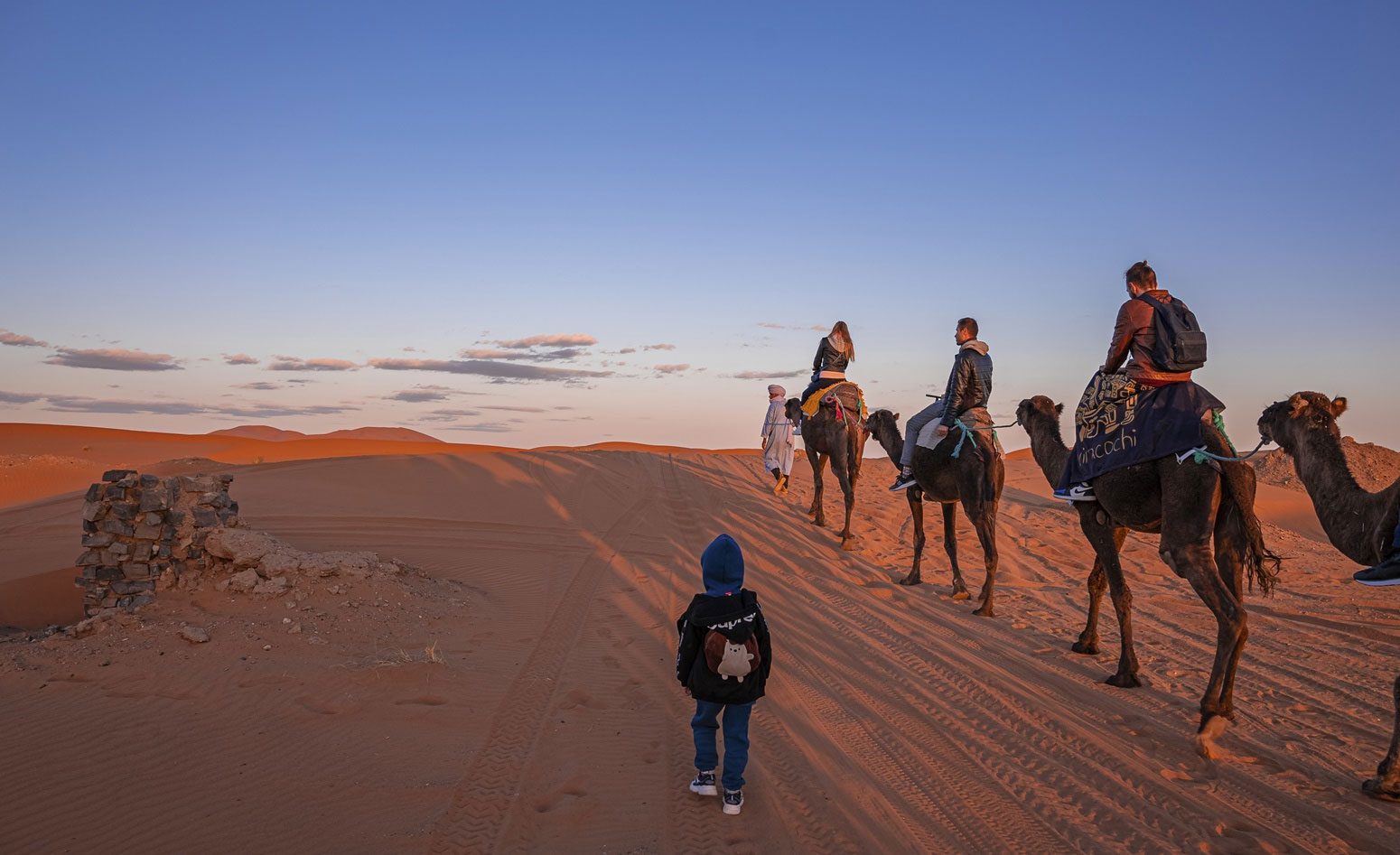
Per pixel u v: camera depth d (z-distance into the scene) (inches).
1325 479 251.4
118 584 365.7
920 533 508.1
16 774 228.2
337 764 241.4
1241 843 207.3
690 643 222.8
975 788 237.6
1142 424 295.1
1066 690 317.7
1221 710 279.7
